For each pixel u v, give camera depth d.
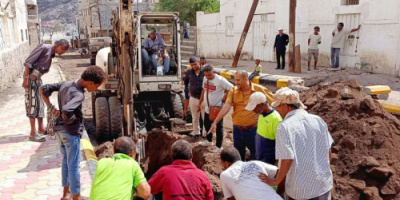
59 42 7.13
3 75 14.90
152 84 8.64
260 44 17.58
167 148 8.00
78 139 4.60
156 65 8.72
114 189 3.30
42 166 6.18
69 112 4.27
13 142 7.41
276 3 16.06
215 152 6.86
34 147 7.12
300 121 3.56
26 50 24.45
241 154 6.08
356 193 5.46
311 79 10.87
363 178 5.64
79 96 4.43
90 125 10.34
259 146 4.97
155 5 32.97
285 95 3.65
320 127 3.63
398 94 8.83
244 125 5.86
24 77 7.10
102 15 34.75
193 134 8.19
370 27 12.09
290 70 12.48
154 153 8.29
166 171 3.79
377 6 11.74
